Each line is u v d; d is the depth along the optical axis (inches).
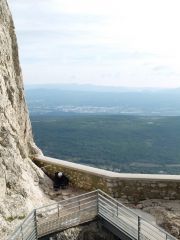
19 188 633.0
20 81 820.6
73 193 740.0
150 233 555.2
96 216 623.5
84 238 609.3
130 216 597.9
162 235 573.9
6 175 620.1
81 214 623.2
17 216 583.5
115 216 594.6
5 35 762.8
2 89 688.4
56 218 614.9
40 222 598.2
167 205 678.5
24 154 744.3
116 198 710.5
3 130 660.1
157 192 700.0
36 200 657.0
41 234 566.6
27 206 615.2
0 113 665.6
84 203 642.8
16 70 814.5
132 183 704.4
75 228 602.5
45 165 815.7
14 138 708.7
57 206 617.6
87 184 746.8
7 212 574.2
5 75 728.3
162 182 695.7
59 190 752.3
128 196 708.0
